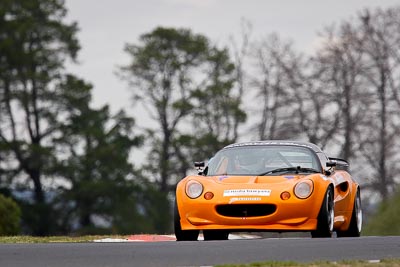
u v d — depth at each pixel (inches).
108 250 1658.5
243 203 2174.0
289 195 2176.4
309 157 2342.5
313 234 2219.5
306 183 2199.8
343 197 2397.9
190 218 2213.3
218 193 2199.8
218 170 2332.7
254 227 2174.0
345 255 1589.6
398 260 1464.1
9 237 2500.0
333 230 2416.3
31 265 1427.2
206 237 2503.7
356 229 2513.5
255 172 2298.2
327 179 2266.2
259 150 2358.5
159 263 1451.8
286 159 2327.8
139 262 1464.1
